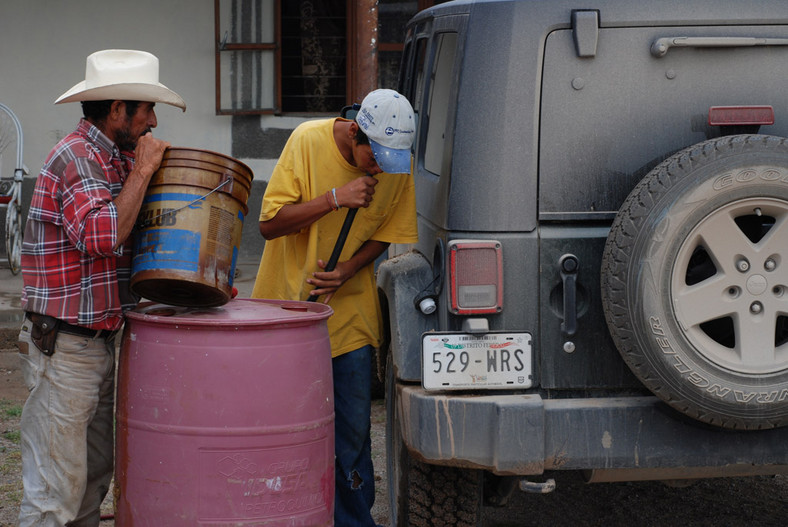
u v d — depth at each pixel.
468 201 3.00
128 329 2.76
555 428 2.93
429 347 2.94
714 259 2.83
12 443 4.70
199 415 2.61
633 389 3.05
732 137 2.81
